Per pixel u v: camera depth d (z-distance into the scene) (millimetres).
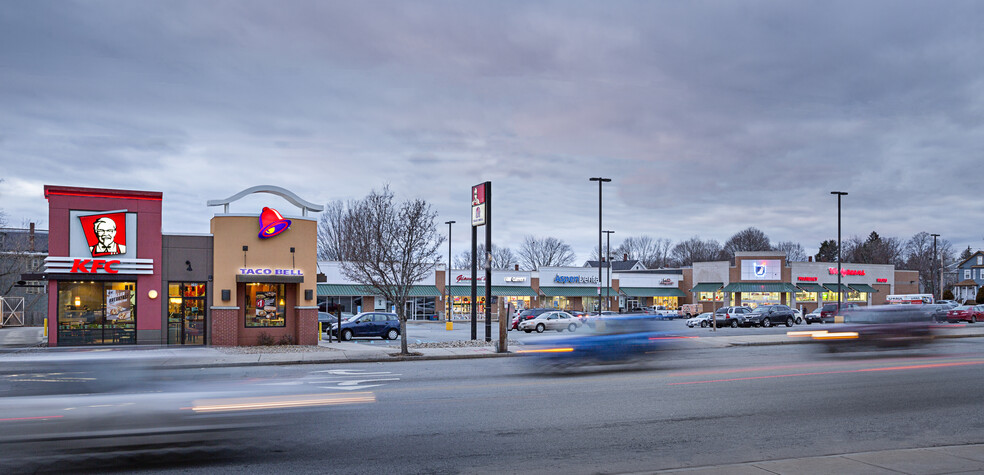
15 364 13609
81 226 26891
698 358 23203
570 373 18875
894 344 26469
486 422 11367
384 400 13555
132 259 27266
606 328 21078
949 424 11320
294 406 12523
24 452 9055
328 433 10406
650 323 21688
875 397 14133
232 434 10227
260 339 28625
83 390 12562
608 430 10781
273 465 8555
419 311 65188
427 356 23859
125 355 13828
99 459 8773
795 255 143000
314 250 29703
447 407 12781
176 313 27922
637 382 16672
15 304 49562
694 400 13773
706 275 76250
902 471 7828
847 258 128375
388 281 34906
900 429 10898
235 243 28406
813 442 9953
